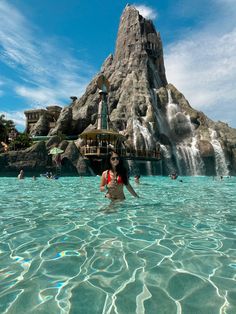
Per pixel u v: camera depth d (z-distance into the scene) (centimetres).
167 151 5234
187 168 5388
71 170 3744
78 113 6291
